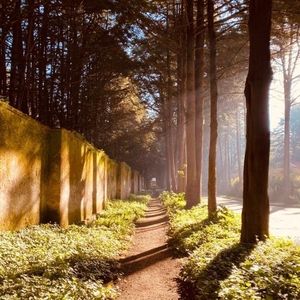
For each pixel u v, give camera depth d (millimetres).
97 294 6777
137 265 10242
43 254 8359
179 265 9992
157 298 7504
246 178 9953
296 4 15445
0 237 8781
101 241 11594
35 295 5883
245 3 16547
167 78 34000
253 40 9844
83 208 17312
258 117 9766
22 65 17656
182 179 32500
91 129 33281
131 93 37625
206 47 24547
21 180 10641
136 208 26109
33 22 18297
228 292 5941
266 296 5711
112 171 30953
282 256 7777
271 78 9859
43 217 12617
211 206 15094
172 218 18688
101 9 17719
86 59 26875
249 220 9820
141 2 17078
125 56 25562
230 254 8633
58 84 24375
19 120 10430
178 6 26250
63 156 13336
